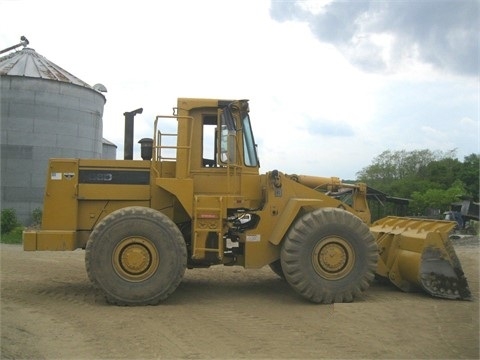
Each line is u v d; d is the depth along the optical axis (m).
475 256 12.88
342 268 7.26
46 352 5.02
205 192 7.77
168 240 7.07
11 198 20.98
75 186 7.84
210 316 6.45
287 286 8.70
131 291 6.98
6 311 6.71
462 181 40.12
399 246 8.10
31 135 21.23
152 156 7.91
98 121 23.70
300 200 7.52
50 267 10.85
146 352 5.02
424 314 6.48
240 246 7.80
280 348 5.14
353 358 4.84
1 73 21.33
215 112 7.88
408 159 49.25
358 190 8.70
